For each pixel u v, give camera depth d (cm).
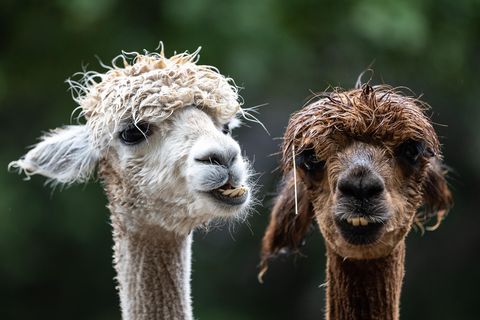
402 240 1839
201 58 3775
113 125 1912
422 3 3869
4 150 4559
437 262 4997
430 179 1922
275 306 4972
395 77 4141
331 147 1717
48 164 2030
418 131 1719
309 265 4928
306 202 1897
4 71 4250
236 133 4438
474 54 4262
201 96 1878
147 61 1941
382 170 1691
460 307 4975
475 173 4825
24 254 4603
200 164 1816
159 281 1962
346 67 4000
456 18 3997
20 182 4475
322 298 4869
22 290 4909
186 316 1981
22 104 4588
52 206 4534
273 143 4425
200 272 4838
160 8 3947
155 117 1859
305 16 3928
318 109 1762
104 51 4062
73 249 4788
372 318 1847
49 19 4159
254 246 4812
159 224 1906
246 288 4944
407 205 1744
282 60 3906
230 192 1836
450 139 4709
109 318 4975
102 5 3778
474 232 4941
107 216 4619
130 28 3978
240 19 3772
